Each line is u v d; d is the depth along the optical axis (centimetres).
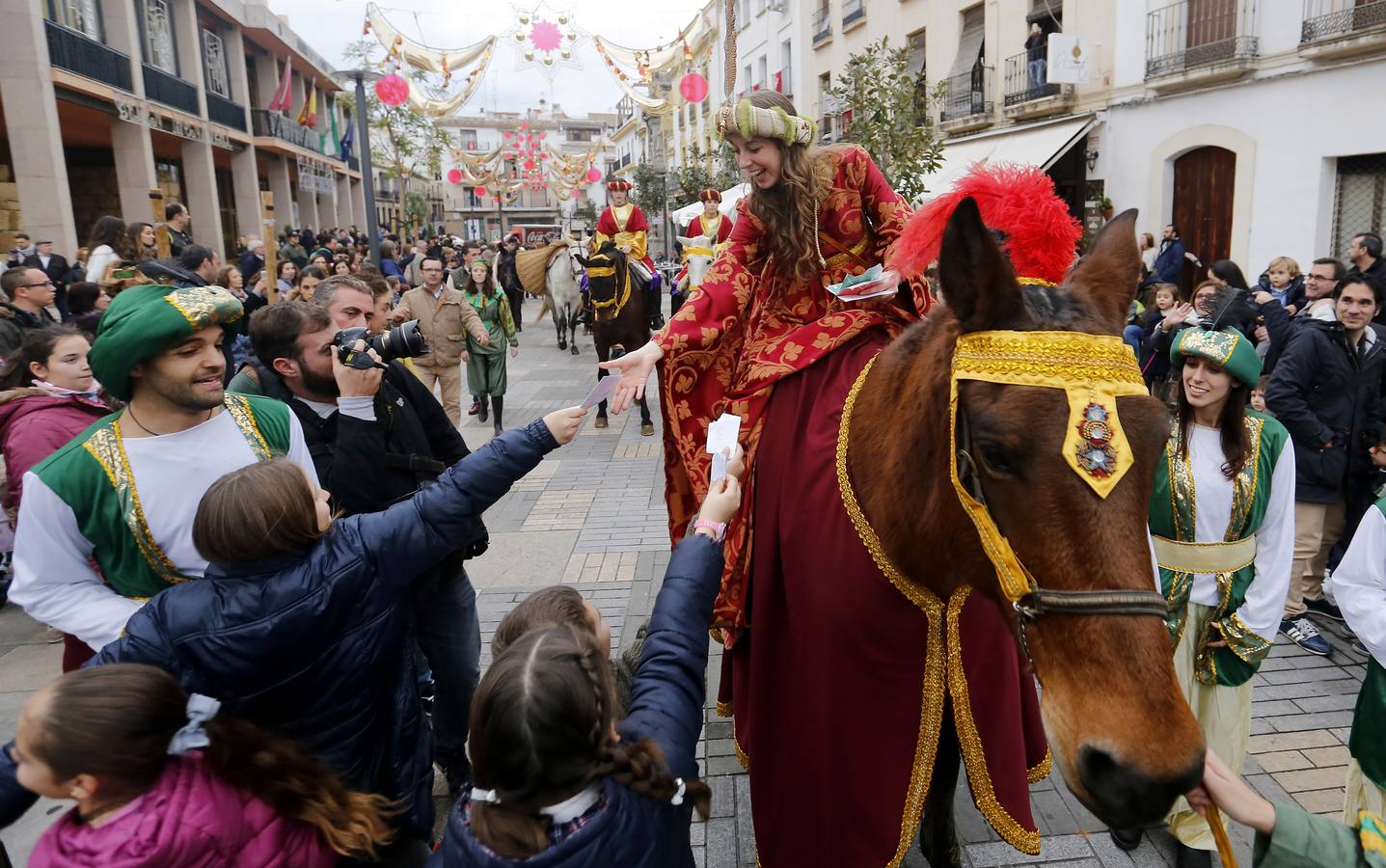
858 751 208
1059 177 1471
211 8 2189
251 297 839
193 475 225
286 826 171
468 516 206
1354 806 248
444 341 746
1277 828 153
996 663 214
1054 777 338
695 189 2141
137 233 718
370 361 277
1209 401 267
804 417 230
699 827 316
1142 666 141
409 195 4131
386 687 211
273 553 185
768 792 228
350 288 349
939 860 261
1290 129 1084
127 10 1686
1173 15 1216
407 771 217
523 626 194
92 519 218
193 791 160
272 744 173
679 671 183
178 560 225
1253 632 272
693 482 256
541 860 140
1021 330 160
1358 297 434
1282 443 272
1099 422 147
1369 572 236
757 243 257
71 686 155
